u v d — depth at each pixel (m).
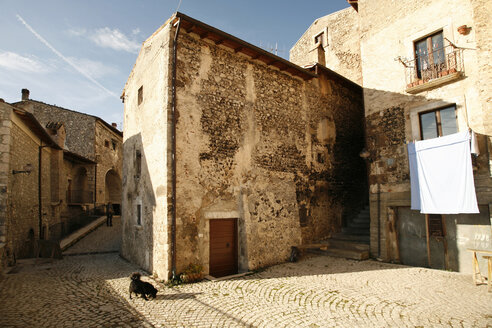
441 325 4.57
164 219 7.41
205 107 8.30
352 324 4.68
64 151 16.56
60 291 6.55
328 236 11.22
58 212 15.65
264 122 9.65
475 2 7.70
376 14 10.20
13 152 9.49
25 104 18.55
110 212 18.08
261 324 4.76
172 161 7.52
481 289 6.27
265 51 9.25
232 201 8.55
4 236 8.62
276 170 9.77
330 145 11.89
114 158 24.78
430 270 8.00
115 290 6.61
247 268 8.33
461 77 8.01
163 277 7.29
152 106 8.79
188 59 8.12
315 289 6.49
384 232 9.33
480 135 7.55
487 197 7.34
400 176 9.20
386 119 9.69
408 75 9.21
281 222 9.59
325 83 12.12
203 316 5.09
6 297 6.09
